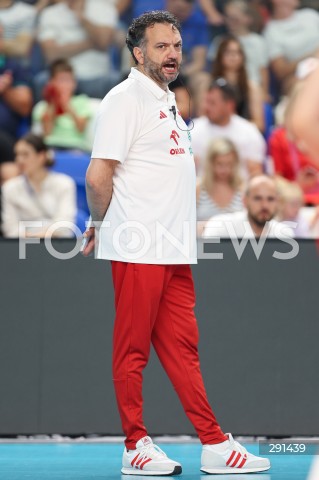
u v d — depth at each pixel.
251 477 10.93
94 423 13.52
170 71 11.14
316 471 7.65
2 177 21.61
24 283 13.50
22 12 24.80
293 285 13.34
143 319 11.09
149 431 13.48
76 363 13.51
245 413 13.38
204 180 18.66
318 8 25.03
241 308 13.36
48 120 23.39
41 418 13.55
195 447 13.81
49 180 20.25
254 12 24.92
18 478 10.87
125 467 11.42
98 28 24.67
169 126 11.16
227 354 13.38
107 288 13.48
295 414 13.35
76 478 10.90
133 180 11.05
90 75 24.44
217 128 21.02
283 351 13.34
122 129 10.89
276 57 24.78
